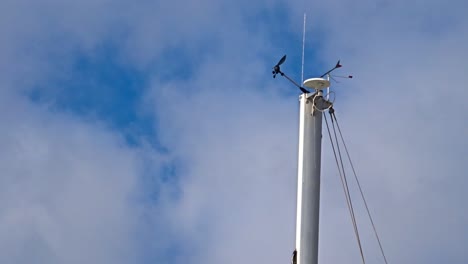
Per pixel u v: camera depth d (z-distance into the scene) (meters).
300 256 30.06
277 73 31.44
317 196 30.55
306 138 31.00
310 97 31.28
